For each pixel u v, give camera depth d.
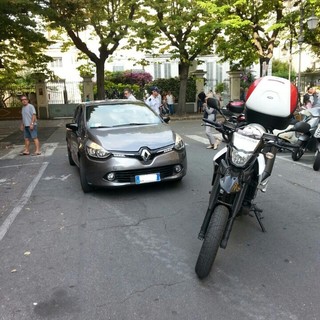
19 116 25.61
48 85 26.88
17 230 5.01
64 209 5.79
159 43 24.12
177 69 36.62
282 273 3.74
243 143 3.70
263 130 3.94
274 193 6.35
